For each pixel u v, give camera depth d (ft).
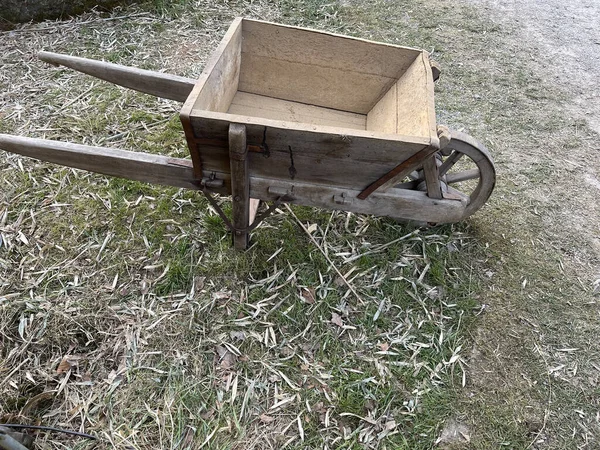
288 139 5.63
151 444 5.73
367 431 6.11
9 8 12.21
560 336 7.43
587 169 10.46
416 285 7.78
